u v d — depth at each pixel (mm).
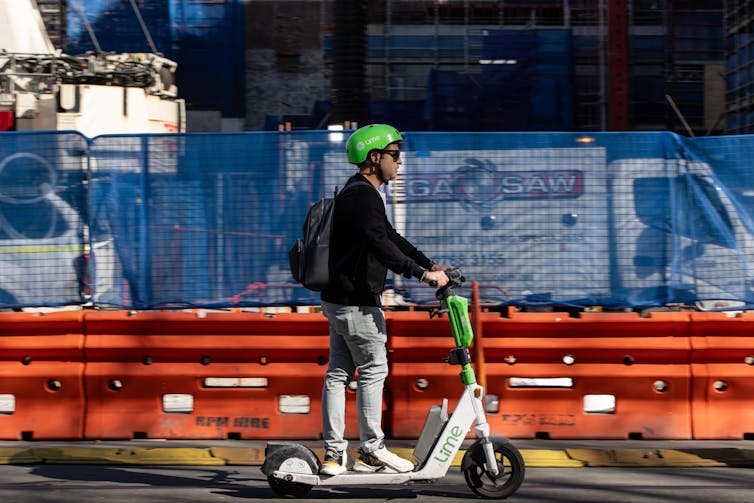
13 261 12234
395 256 8383
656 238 12141
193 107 40344
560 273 12156
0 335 11898
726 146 12133
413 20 40344
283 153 12242
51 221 12234
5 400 13352
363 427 8750
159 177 12242
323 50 40719
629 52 39781
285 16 40562
